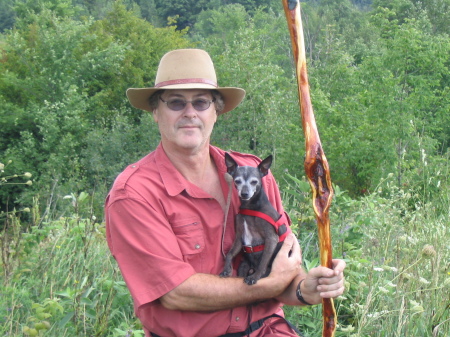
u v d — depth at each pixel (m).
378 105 12.24
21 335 3.44
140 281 2.49
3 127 19.73
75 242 4.71
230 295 2.50
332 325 2.45
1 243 4.56
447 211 5.34
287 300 2.76
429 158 10.23
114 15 25.61
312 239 4.74
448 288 3.50
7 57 22.55
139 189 2.58
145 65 23.42
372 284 3.57
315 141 2.28
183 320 2.55
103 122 18.98
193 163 2.86
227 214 2.81
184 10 51.78
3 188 17.67
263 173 3.15
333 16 41.41
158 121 2.93
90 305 3.54
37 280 4.28
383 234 4.37
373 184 11.88
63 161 17.36
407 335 3.20
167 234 2.54
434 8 25.86
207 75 2.83
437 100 13.16
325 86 17.25
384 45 13.32
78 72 21.31
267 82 16.02
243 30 18.09
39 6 28.14
